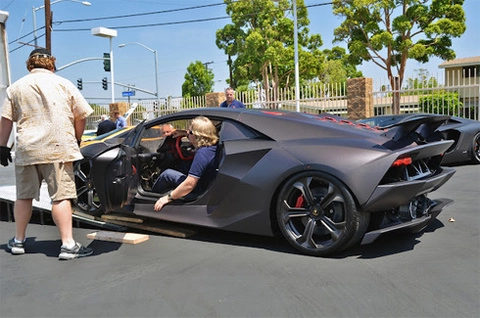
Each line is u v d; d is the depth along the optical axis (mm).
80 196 4879
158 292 3016
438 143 3684
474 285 2947
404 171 3498
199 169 4027
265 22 29078
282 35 30344
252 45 28984
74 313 2734
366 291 2900
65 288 3135
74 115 3814
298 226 3770
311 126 3811
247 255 3732
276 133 3834
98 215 4789
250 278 3207
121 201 4137
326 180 3479
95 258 3791
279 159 3682
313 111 14125
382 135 3709
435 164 4109
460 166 8680
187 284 3139
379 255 3604
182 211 4176
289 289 2980
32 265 3646
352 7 27062
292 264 3461
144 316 2664
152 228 4484
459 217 4734
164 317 2641
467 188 6336
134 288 3098
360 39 28016
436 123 3984
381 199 3334
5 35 8164
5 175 10414
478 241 3895
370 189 3320
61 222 3756
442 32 25031
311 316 2584
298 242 3650
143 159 4551
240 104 8336
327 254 3559
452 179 7156
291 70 31953
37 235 4582
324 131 3746
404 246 3816
